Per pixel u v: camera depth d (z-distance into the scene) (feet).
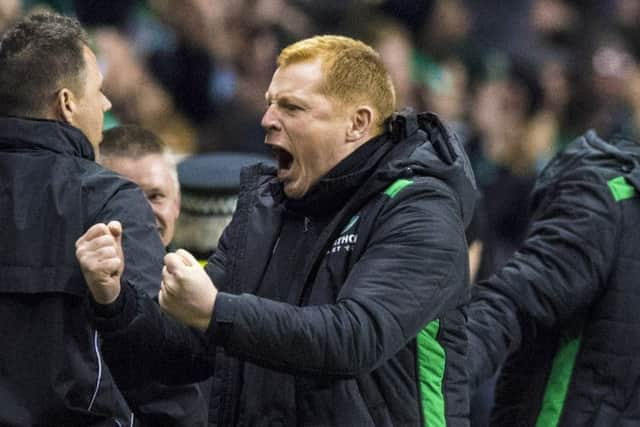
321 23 108.68
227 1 105.19
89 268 40.63
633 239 50.65
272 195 45.60
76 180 43.52
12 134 43.62
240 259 44.93
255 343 39.50
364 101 43.47
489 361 49.29
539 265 50.49
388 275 41.24
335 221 43.19
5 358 43.06
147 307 42.68
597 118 106.63
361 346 40.01
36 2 101.81
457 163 43.80
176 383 44.96
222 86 103.09
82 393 42.96
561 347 51.44
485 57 122.52
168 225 53.31
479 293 50.83
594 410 50.52
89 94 44.88
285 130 43.27
